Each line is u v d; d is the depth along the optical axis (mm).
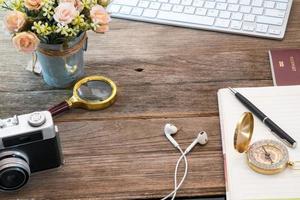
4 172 840
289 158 894
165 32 1138
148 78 1048
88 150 933
